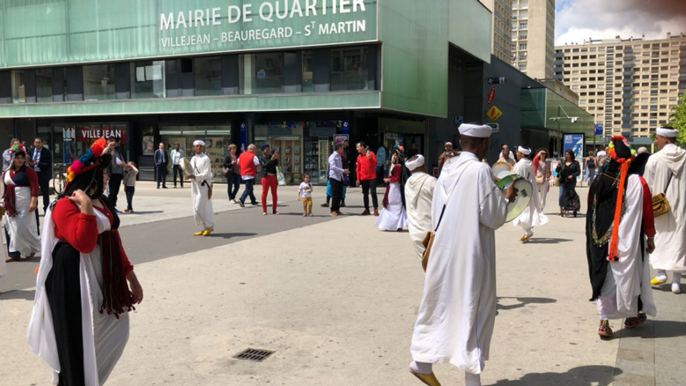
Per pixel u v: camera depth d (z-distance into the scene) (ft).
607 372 14.03
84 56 93.97
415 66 87.86
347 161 79.00
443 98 100.53
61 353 11.14
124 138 96.07
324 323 18.26
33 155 45.09
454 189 12.01
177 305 20.43
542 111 156.25
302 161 85.05
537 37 331.36
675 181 21.48
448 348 11.90
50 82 98.84
